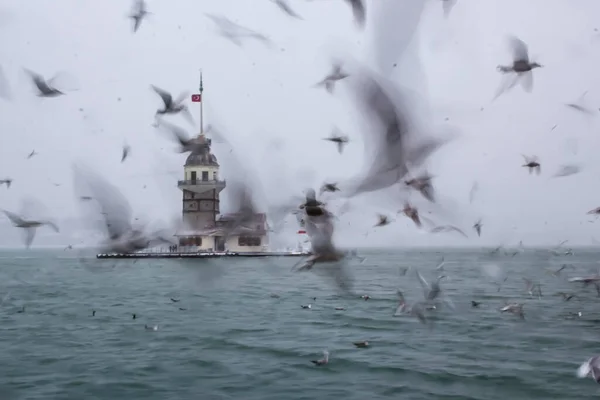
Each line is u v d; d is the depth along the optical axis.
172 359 23.05
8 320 33.56
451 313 34.62
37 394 18.52
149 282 63.16
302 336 27.86
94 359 23.08
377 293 47.44
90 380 20.03
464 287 52.22
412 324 31.03
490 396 18.31
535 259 119.69
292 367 21.80
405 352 24.11
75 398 18.12
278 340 26.83
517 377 20.16
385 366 21.73
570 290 49.66
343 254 20.56
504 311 32.94
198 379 20.19
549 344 25.47
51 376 20.56
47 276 76.31
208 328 30.16
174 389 19.05
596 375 15.12
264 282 61.47
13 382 19.80
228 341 26.58
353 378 20.28
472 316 33.53
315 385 19.47
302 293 48.53
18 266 107.38
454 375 20.50
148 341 26.69
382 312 35.81
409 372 20.92
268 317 34.19
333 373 20.92
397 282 57.75
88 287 57.38
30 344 26.09
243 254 105.31
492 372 20.83
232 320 33.00
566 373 20.55
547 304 39.25
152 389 19.03
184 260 102.81
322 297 45.16
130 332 29.14
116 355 23.78
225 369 21.50
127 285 59.22
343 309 37.41
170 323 31.92
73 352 24.38
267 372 21.09
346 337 27.53
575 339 26.44
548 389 18.84
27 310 38.38
